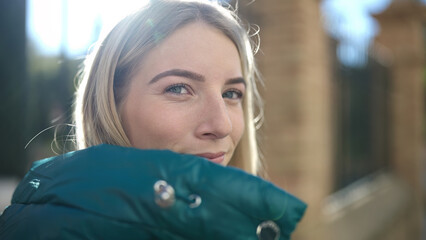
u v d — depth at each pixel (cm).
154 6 46
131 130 47
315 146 148
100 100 48
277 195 36
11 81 107
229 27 48
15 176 110
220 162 46
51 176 38
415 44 350
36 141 110
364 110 281
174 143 44
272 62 142
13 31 106
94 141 50
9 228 37
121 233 34
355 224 208
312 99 147
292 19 140
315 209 148
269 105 142
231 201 35
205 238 34
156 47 45
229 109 50
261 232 36
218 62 46
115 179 35
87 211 34
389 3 339
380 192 297
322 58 159
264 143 141
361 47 261
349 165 242
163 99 45
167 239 34
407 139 362
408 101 359
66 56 105
